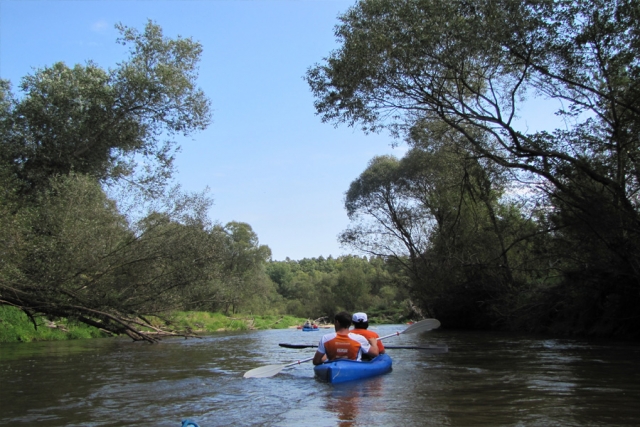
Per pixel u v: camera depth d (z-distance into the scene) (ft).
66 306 40.70
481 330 70.79
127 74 54.54
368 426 12.88
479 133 53.06
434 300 77.10
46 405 16.58
